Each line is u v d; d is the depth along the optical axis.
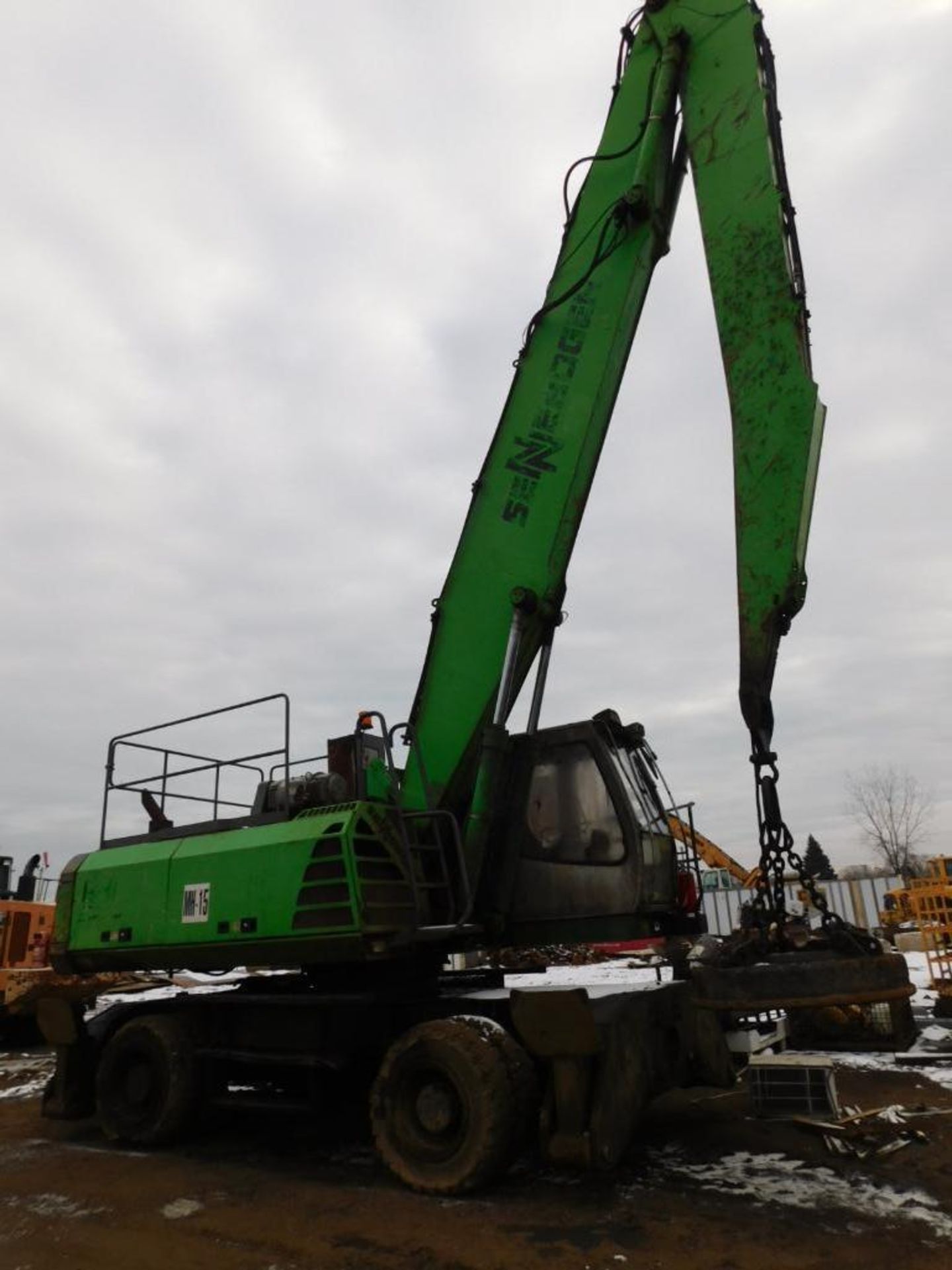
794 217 5.77
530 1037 5.02
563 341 6.97
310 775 6.69
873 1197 4.61
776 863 4.37
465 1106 5.05
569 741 6.34
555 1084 4.94
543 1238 4.29
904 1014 4.46
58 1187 5.61
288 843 6.14
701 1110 6.69
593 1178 5.15
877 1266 3.78
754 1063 6.39
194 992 7.57
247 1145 6.57
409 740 6.74
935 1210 4.39
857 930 4.19
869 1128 5.79
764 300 5.34
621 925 5.87
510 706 6.48
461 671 6.71
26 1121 7.80
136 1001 7.41
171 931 6.63
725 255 5.61
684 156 7.25
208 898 6.48
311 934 5.84
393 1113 5.36
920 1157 5.27
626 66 7.36
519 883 6.24
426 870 6.40
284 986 7.46
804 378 5.04
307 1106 6.16
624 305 6.84
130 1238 4.61
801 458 4.88
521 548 6.74
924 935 10.61
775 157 5.94
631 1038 5.34
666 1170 5.24
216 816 7.17
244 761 7.06
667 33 6.86
